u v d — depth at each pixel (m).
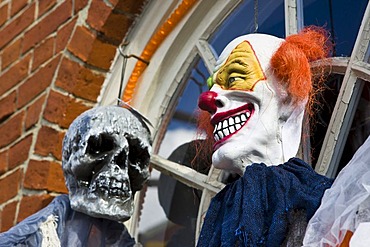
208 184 2.83
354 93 2.51
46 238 2.29
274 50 2.25
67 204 2.37
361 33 2.53
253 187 2.06
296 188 2.03
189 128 3.02
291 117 2.21
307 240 1.88
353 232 1.83
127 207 2.32
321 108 2.53
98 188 2.31
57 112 3.26
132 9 3.23
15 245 2.27
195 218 2.89
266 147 2.19
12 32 3.66
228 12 2.99
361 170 1.87
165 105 3.11
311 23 2.70
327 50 2.40
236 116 2.22
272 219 2.01
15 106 3.47
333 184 1.92
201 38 3.05
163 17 3.15
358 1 2.60
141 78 3.18
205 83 3.03
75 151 2.34
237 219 2.04
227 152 2.20
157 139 3.10
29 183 3.24
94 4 3.29
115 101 3.21
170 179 3.02
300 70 2.20
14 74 3.55
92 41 3.25
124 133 2.35
